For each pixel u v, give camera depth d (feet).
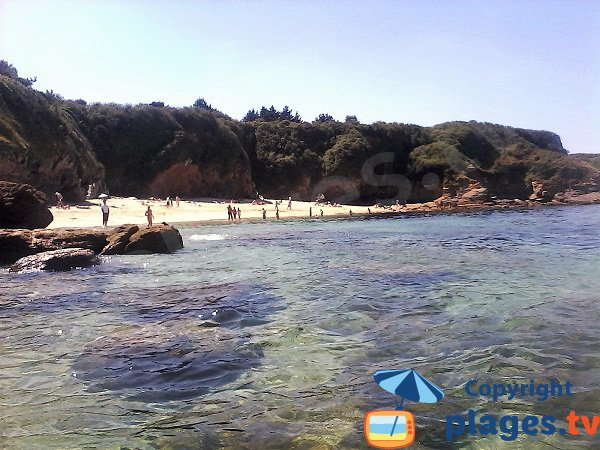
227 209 142.51
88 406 17.99
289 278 43.60
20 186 70.90
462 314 29.91
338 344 24.52
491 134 295.28
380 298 34.76
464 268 47.70
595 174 257.75
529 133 318.04
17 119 128.57
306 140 245.45
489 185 237.25
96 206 131.03
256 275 45.52
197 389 19.24
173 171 193.16
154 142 195.21
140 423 16.57
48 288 39.99
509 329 26.61
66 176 139.13
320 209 168.86
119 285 41.16
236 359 22.45
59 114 150.20
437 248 66.44
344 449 14.52
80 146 156.97
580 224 112.06
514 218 139.23
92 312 31.73
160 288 39.60
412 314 30.14
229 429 15.94
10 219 68.69
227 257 58.95
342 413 16.87
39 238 57.98
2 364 22.39
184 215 135.13
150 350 23.80
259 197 218.38
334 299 34.63
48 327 28.32
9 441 15.58
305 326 27.76
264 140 238.68
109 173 186.60
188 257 59.21
